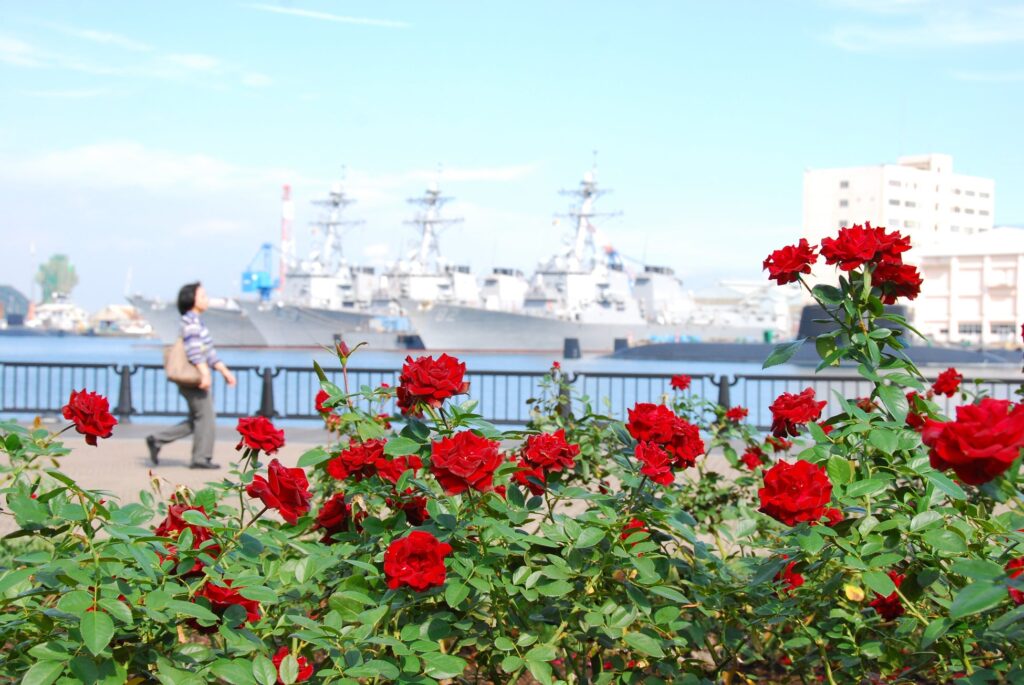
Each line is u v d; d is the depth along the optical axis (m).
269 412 18.86
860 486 3.13
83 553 3.13
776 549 3.77
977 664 3.43
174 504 3.85
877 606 3.44
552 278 136.88
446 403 3.65
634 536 3.25
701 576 3.81
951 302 138.62
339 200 152.25
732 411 6.84
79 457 13.67
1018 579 2.27
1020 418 2.00
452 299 138.50
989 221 168.62
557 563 3.16
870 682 3.55
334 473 3.82
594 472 5.31
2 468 3.87
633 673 3.40
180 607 2.70
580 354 108.69
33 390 46.56
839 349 3.69
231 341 118.94
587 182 135.88
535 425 5.50
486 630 3.39
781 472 2.97
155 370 19.28
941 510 3.32
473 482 2.94
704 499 6.08
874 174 154.50
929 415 3.80
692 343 101.75
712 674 3.96
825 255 3.87
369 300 142.75
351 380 23.97
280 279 154.75
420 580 2.87
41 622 2.91
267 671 2.68
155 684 3.06
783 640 3.71
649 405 3.70
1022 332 4.46
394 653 3.09
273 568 3.28
